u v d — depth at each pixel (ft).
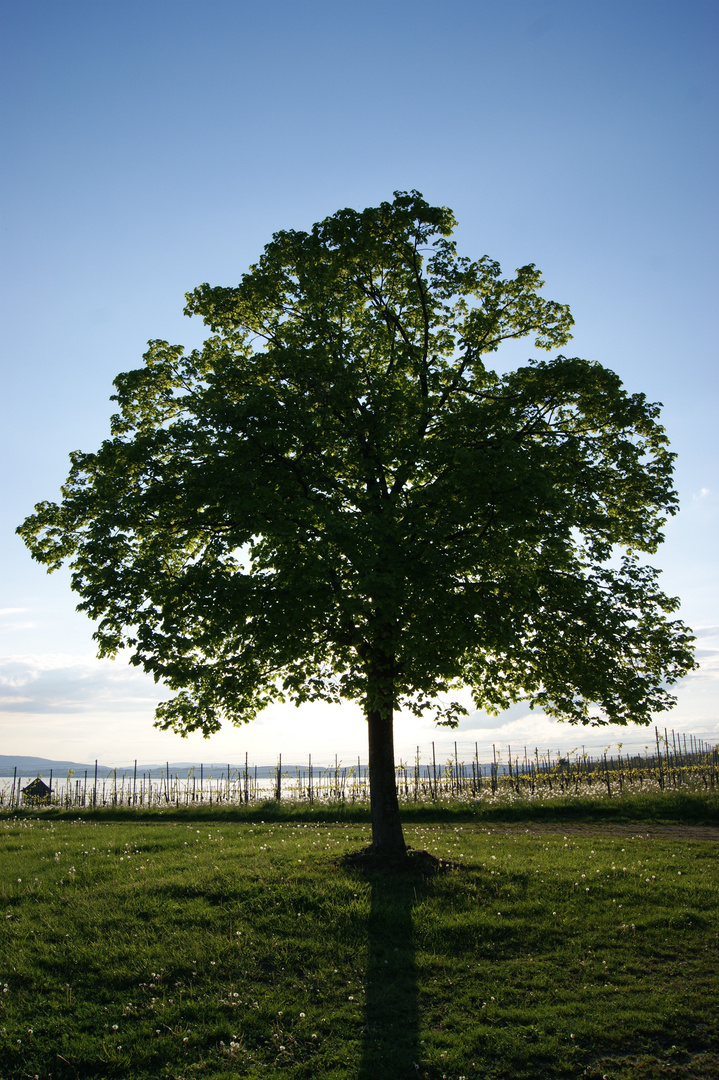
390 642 39.27
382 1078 21.81
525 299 51.01
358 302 51.98
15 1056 23.02
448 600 38.52
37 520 46.44
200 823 77.00
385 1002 26.43
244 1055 23.00
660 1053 22.85
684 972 28.37
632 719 43.04
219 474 41.29
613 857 46.57
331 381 44.39
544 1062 22.58
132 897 36.96
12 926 33.19
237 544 40.04
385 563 38.14
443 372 47.34
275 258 49.96
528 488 39.24
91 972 28.63
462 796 97.81
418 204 47.19
